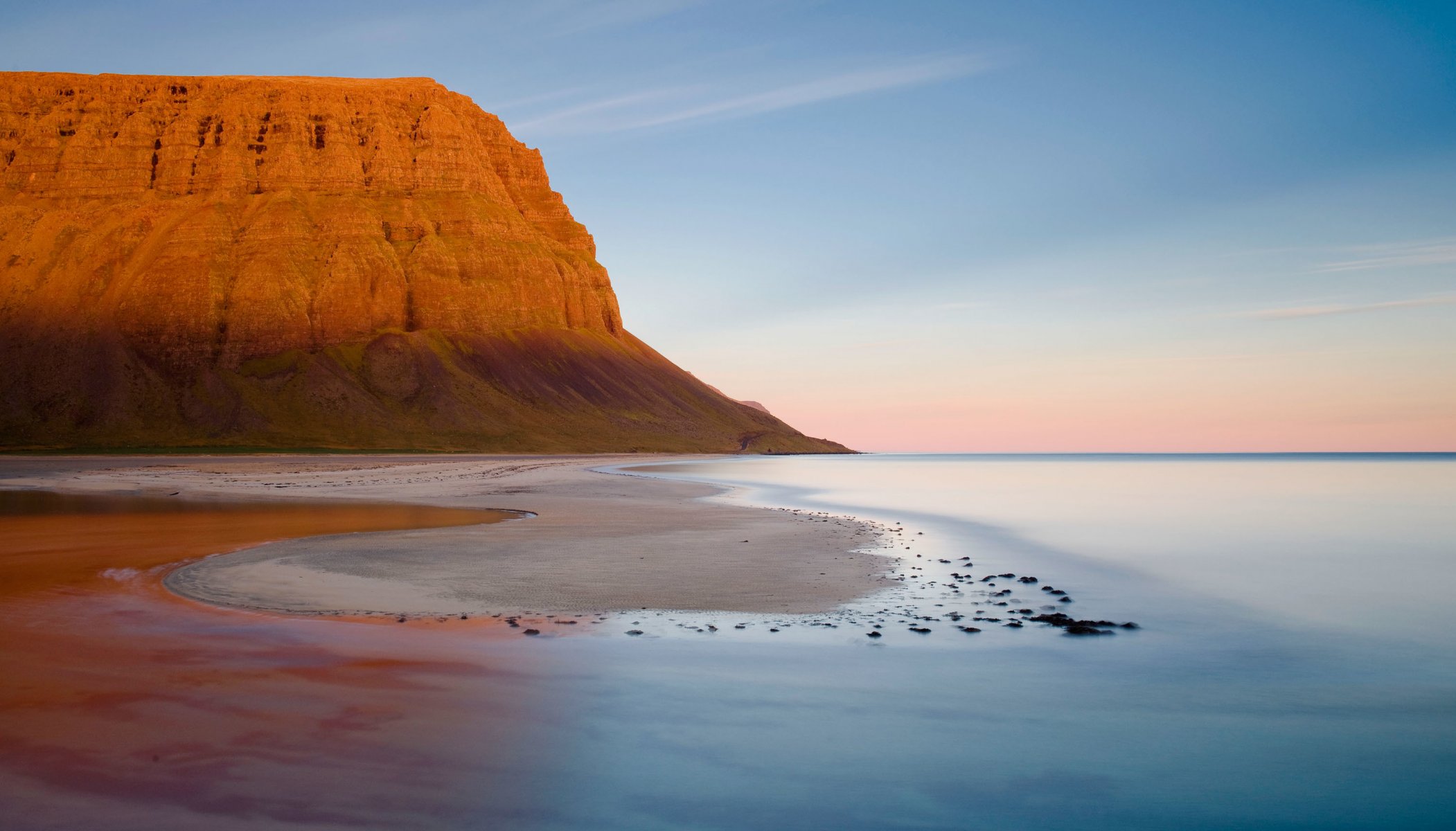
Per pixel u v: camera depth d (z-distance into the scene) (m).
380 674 11.14
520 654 12.16
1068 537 28.31
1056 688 11.10
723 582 17.95
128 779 7.88
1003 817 7.57
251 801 7.48
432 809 7.41
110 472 67.12
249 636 13.08
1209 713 10.28
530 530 27.53
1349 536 29.16
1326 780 8.46
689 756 8.70
